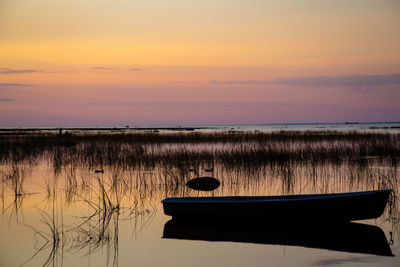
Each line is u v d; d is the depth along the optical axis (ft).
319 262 23.25
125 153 71.10
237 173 54.19
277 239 27.91
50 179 52.65
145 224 31.68
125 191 44.68
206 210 31.58
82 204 38.42
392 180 49.44
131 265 23.02
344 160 68.90
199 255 24.61
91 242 27.20
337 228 30.63
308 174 54.95
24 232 29.32
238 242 27.25
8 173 58.03
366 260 23.52
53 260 23.93
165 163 61.31
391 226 30.81
